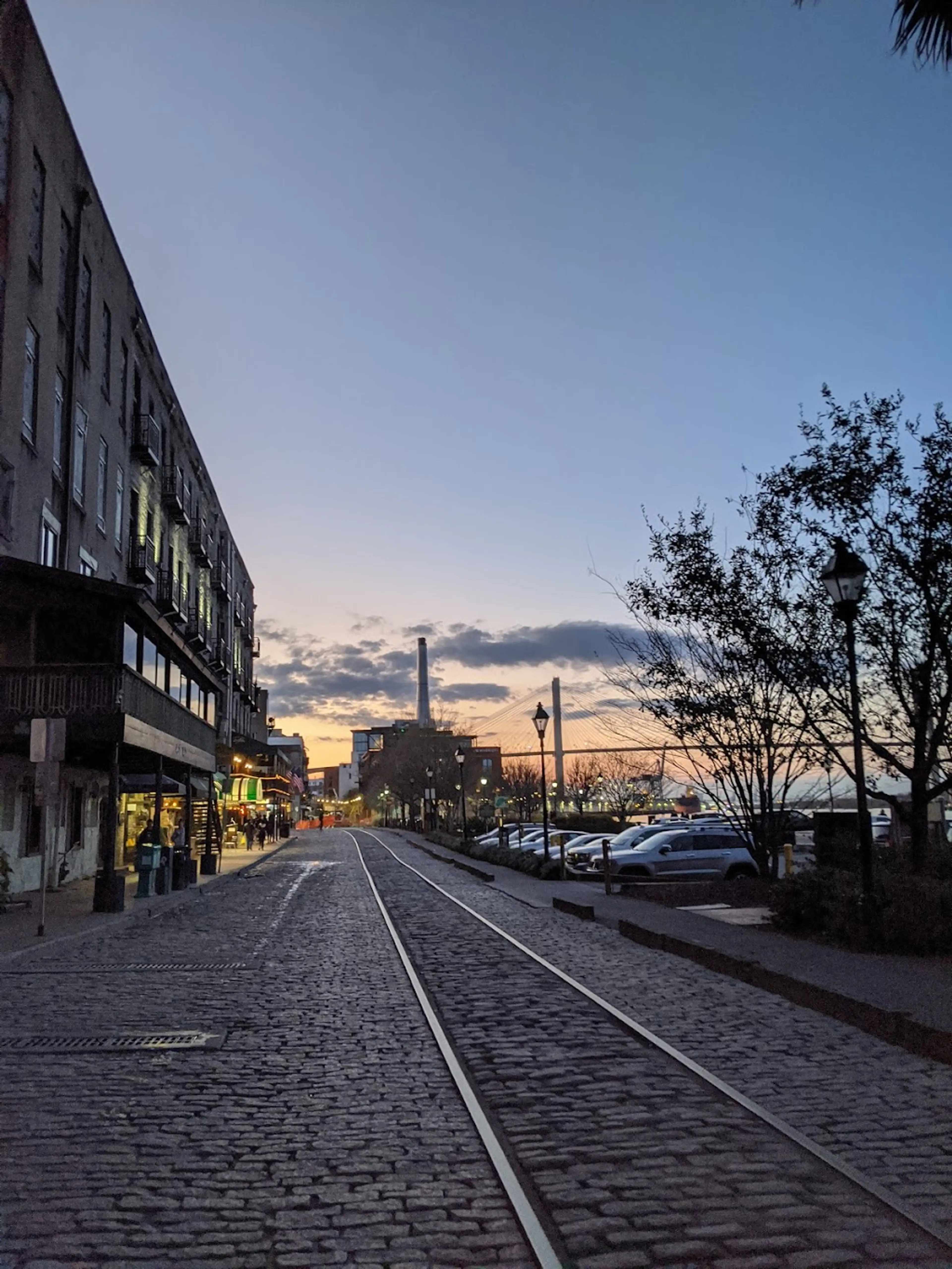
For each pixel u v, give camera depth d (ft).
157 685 82.07
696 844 88.69
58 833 89.51
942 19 24.99
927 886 40.75
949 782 48.78
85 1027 29.66
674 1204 15.62
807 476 53.62
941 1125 19.54
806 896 47.06
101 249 102.17
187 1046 27.07
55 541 87.35
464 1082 23.27
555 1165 17.56
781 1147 18.37
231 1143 18.93
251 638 236.84
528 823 183.32
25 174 77.46
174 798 142.10
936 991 30.96
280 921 61.77
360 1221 15.20
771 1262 13.53
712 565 62.03
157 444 125.80
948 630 48.39
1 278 72.69
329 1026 29.89
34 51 80.12
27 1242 14.42
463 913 66.03
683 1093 22.26
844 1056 25.52
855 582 43.27
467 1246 14.28
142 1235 14.70
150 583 119.55
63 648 71.31
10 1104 21.67
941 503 48.14
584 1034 28.58
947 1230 14.42
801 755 64.54
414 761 305.94
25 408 79.36
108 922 57.82
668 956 44.65
